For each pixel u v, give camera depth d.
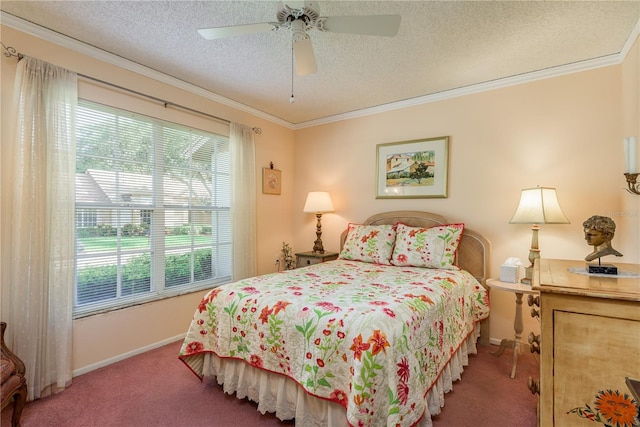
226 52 2.45
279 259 4.13
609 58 2.42
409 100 3.38
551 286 1.15
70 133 2.20
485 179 2.97
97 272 2.44
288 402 1.70
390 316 1.52
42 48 2.14
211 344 2.02
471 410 1.83
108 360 2.44
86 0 1.84
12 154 1.99
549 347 1.16
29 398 1.95
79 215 2.34
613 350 1.07
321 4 1.87
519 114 2.81
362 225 3.51
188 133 3.11
